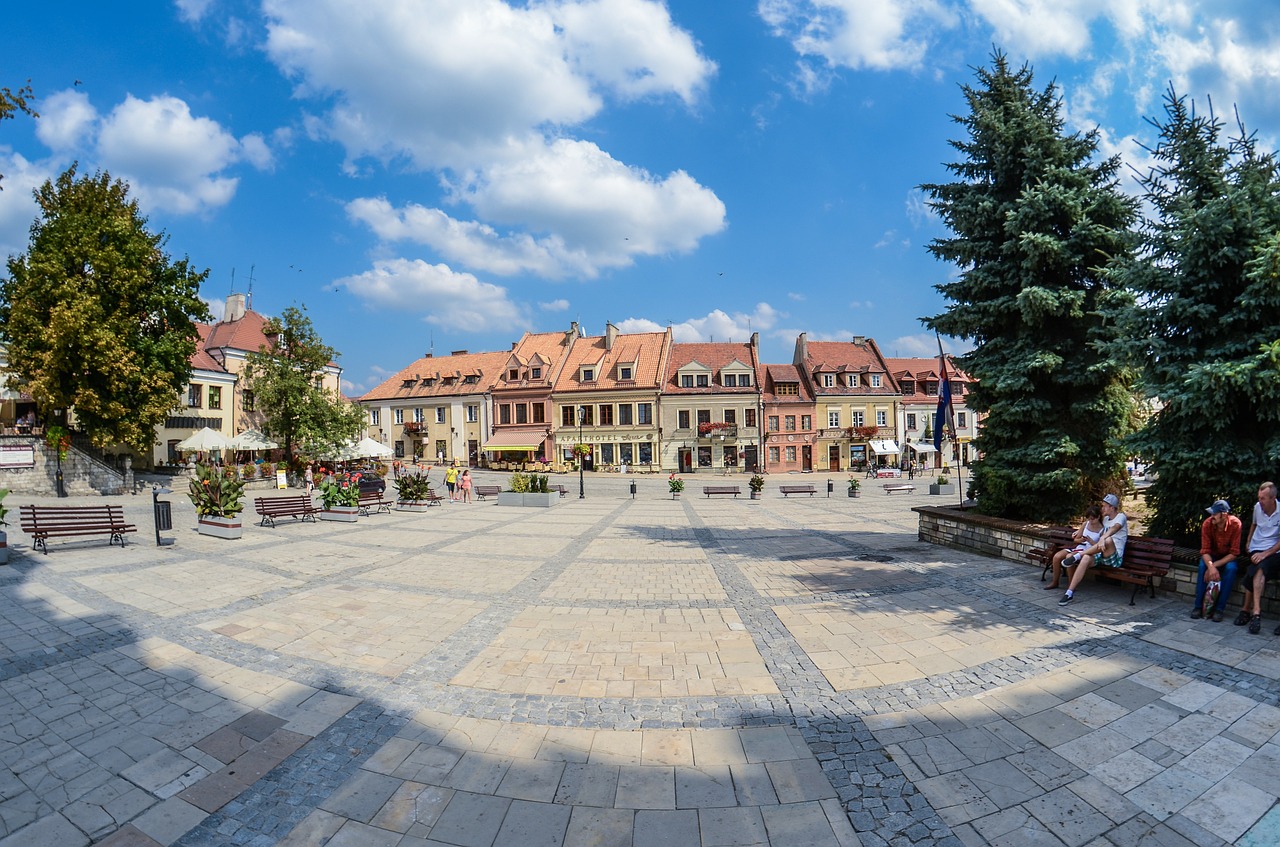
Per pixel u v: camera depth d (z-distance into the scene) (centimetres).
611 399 5425
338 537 1527
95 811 385
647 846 355
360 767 439
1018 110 1207
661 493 3475
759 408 5356
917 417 5762
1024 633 716
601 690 572
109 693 557
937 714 514
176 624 763
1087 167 1191
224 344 4094
